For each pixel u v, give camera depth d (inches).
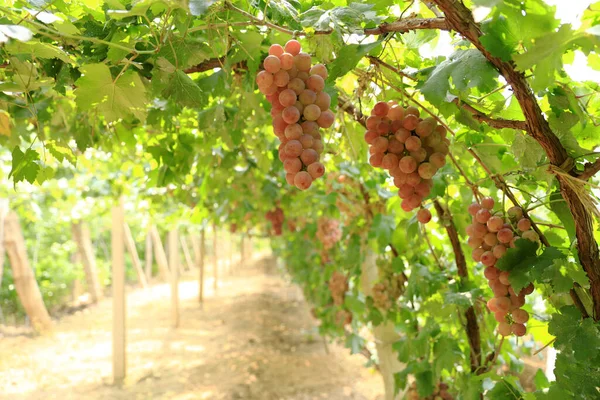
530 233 62.8
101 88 67.7
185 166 131.3
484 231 67.0
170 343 407.8
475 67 54.3
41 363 349.4
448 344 102.6
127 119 109.2
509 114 68.2
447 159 95.1
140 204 324.2
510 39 50.6
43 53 66.6
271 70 55.2
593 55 62.8
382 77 76.7
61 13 72.0
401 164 61.7
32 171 81.0
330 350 361.7
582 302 63.9
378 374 299.1
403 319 132.1
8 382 305.7
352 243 162.9
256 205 272.4
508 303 64.0
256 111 108.9
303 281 384.5
